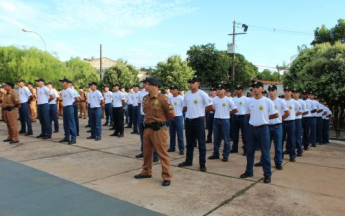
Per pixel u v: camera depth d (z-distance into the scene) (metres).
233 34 25.73
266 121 5.16
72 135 8.28
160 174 5.42
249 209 3.84
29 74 26.91
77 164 6.00
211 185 4.84
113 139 9.29
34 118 13.84
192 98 5.81
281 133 6.17
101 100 9.00
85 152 7.20
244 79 40.38
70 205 3.83
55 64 29.19
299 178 5.39
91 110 9.07
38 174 5.20
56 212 3.60
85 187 4.56
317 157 7.49
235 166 6.22
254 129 5.25
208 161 6.71
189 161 6.11
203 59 35.69
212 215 3.62
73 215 3.52
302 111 8.34
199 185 4.82
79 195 4.20
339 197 4.37
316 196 4.40
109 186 4.65
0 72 28.27
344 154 7.96
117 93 9.75
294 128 7.00
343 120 16.48
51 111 10.25
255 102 5.28
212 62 35.47
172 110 4.86
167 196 4.26
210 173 5.59
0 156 6.55
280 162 6.10
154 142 4.88
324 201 4.20
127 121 13.62
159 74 31.39
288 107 6.95
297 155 7.68
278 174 5.68
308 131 8.58
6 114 8.11
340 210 3.87
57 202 3.93
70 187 4.54
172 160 6.71
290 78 17.38
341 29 20.58
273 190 4.65
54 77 28.09
